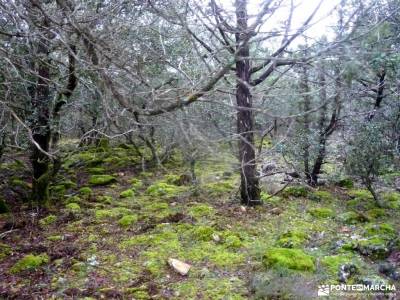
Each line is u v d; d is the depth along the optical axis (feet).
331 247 18.95
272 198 26.43
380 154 23.89
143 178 34.50
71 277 17.28
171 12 14.43
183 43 17.42
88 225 23.52
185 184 31.63
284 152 26.78
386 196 26.30
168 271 17.47
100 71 12.74
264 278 15.61
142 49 15.62
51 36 17.43
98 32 14.83
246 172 24.63
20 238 21.86
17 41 16.89
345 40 10.48
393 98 25.12
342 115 27.35
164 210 25.55
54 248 20.22
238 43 11.75
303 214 23.65
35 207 26.63
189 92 12.14
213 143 11.76
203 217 23.56
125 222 23.40
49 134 26.25
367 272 16.39
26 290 16.21
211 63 18.07
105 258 18.97
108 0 16.60
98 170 37.17
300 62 11.28
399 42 16.60
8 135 23.48
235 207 24.84
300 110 17.75
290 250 17.51
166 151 29.78
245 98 21.97
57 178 34.09
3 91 20.33
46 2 17.15
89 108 24.77
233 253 18.88
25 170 33.78
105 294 15.69
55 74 23.89
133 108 12.05
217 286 16.02
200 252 19.11
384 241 18.72
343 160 27.45
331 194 27.53
